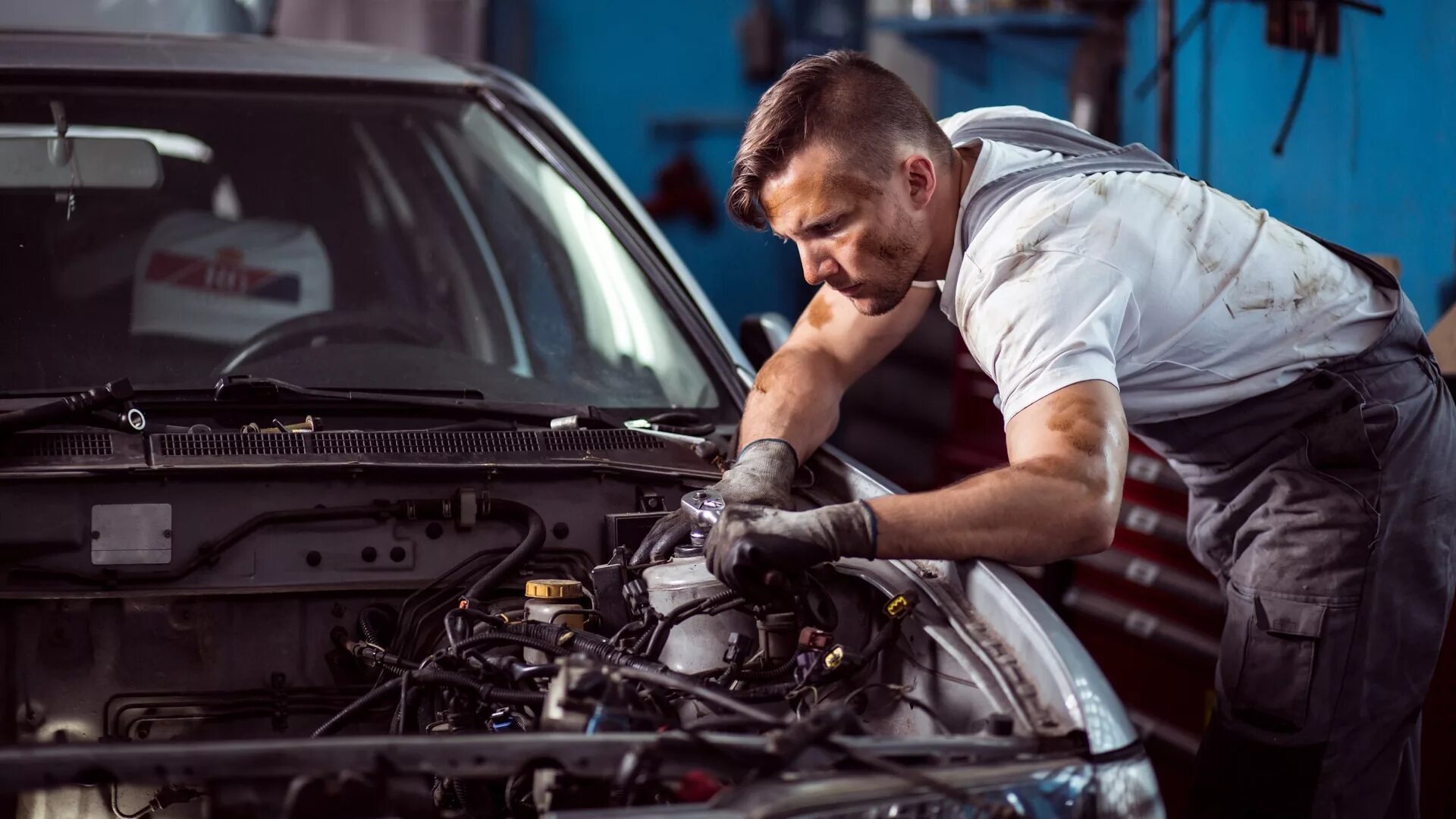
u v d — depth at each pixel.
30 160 2.53
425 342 2.57
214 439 2.01
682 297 2.64
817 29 7.07
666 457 2.20
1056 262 1.79
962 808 1.41
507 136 2.89
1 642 1.89
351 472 2.00
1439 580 2.05
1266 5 3.92
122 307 2.44
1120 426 1.72
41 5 3.10
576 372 2.53
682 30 7.14
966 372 4.45
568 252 2.71
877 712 1.83
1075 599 3.64
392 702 1.90
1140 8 4.85
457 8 6.38
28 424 1.95
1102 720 1.55
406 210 2.78
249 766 1.34
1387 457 1.98
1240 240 1.94
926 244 1.90
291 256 2.64
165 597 1.92
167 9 3.22
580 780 1.50
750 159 1.82
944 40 5.87
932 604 1.79
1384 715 2.05
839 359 2.26
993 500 1.67
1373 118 3.49
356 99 2.84
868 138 1.80
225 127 2.74
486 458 2.08
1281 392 2.00
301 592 1.97
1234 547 2.13
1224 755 2.09
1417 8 3.31
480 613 1.89
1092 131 4.96
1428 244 3.30
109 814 1.89
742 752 1.39
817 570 1.89
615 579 1.93
